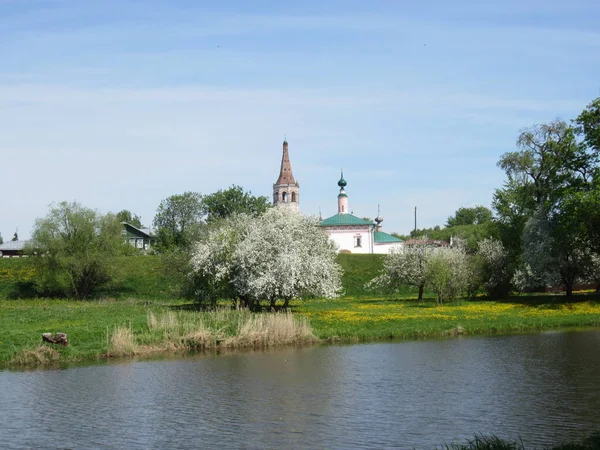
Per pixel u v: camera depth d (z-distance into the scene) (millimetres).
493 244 69438
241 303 53094
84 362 32312
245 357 33531
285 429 19953
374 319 46562
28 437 19453
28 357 31906
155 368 30438
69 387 26328
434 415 21281
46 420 21375
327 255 52562
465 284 65062
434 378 27453
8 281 79438
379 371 29219
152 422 20969
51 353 32594
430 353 34250
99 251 75312
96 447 18422
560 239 61594
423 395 24250
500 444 16312
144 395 24828
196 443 18672
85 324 40719
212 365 31141
